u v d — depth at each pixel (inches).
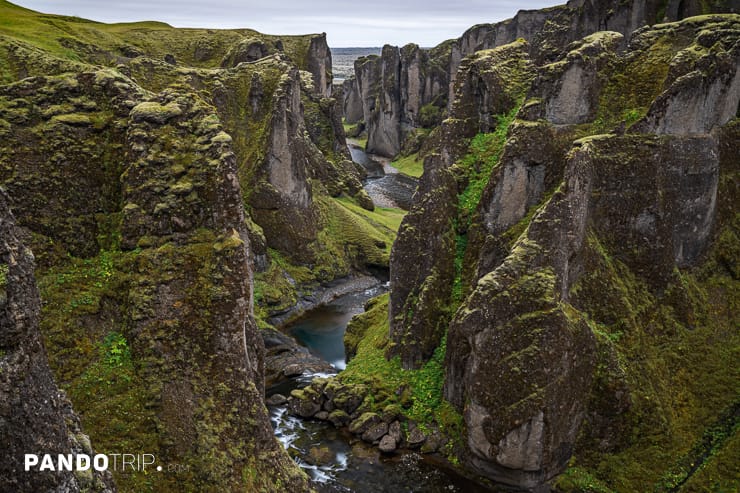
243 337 1010.7
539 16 5142.7
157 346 959.0
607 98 1600.6
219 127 1087.6
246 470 942.4
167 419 920.3
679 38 1644.9
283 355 1988.2
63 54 2625.5
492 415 1278.3
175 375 952.3
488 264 1550.2
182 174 1039.6
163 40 4279.0
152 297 980.6
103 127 1095.0
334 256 2807.6
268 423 1018.1
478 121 1825.8
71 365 933.2
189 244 1015.0
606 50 1637.6
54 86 1110.4
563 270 1338.6
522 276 1310.3
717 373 1445.6
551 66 1593.3
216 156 1039.0
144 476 866.8
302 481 1029.8
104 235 1050.7
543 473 1289.4
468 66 1840.6
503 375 1273.4
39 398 572.4
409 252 1678.2
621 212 1476.4
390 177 5068.9
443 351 1601.9
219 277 987.9
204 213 1028.5
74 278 1003.9
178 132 1071.6
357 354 1814.7
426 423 1493.6
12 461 538.0
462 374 1444.4
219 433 940.6
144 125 1061.8
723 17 1646.2
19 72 1900.8
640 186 1475.1
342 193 3535.9
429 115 5846.5
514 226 1565.0
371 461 1407.5
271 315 2326.5
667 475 1269.7
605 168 1454.2
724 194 1654.8
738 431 1331.2
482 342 1299.2
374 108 6658.5
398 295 1704.0
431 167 1694.1
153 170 1035.3
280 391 1760.6
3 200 588.1
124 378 939.3
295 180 2679.6
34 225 1022.4
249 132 2817.4
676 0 2800.2
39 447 559.5
